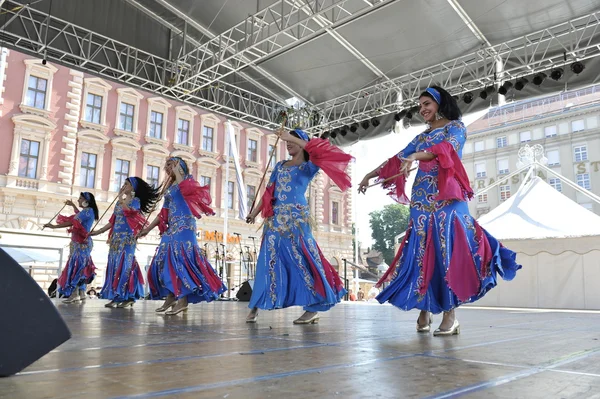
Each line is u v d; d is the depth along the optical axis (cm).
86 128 1841
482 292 249
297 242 331
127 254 507
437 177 269
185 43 1070
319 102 1238
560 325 348
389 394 107
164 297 433
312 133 1250
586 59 877
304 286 322
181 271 407
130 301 510
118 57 979
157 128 2059
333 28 912
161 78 1051
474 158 3712
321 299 321
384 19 916
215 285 421
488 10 862
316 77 1142
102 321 316
